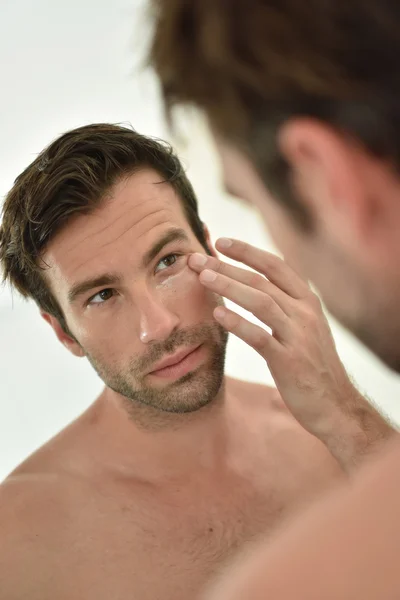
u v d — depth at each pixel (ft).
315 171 0.73
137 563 2.86
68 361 5.10
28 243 2.87
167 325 2.64
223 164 0.87
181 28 0.73
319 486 3.06
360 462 2.52
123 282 2.70
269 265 2.69
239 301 2.55
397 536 0.64
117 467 3.16
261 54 0.69
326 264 0.82
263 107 0.72
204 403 2.81
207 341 2.76
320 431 2.62
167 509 3.03
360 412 2.64
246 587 0.68
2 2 4.26
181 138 0.85
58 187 2.69
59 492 3.06
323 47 0.67
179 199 2.94
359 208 0.71
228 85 0.72
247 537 2.93
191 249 2.83
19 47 4.33
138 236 2.68
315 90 0.68
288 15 0.68
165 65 0.75
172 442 3.10
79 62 4.36
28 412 4.96
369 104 0.67
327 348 2.67
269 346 2.56
